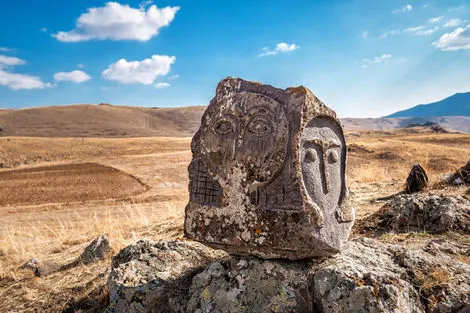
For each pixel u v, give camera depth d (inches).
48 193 792.3
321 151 143.0
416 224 203.0
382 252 150.6
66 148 1942.7
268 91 144.6
